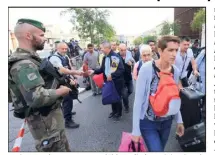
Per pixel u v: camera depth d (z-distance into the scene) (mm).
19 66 1554
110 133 3473
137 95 1668
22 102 1614
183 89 2355
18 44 1690
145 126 1751
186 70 3447
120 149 1790
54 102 1730
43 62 1720
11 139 3350
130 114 4336
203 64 3209
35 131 1734
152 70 1636
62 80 1831
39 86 1555
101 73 3920
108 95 3701
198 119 2291
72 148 3010
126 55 4500
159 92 1584
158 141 1717
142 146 1746
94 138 3309
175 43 1580
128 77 4500
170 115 1731
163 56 1618
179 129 1958
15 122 4145
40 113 1695
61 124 1839
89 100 5668
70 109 3732
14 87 1619
